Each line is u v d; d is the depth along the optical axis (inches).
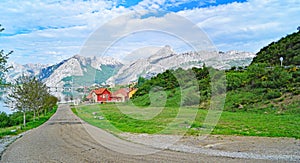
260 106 1024.2
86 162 362.9
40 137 619.8
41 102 1210.6
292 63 1461.6
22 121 1173.7
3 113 1160.2
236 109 1013.2
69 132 695.7
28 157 399.5
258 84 1194.6
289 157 374.6
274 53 1631.4
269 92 1117.1
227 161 354.0
